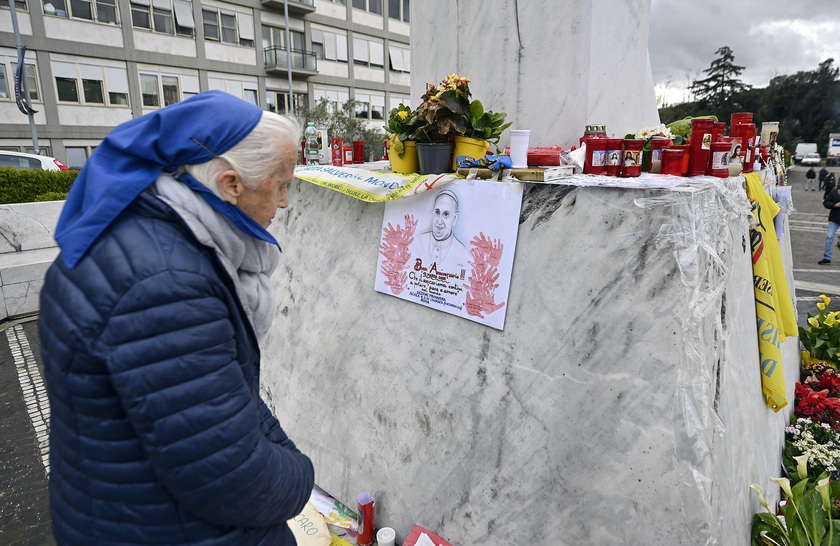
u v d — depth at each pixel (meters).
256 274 1.15
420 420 1.93
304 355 2.42
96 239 0.85
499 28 2.31
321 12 26.89
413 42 2.80
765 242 2.10
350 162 3.36
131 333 0.80
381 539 1.92
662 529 1.35
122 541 0.92
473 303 1.73
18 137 18.72
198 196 0.96
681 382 1.30
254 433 0.93
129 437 0.87
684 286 1.27
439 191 1.81
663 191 1.29
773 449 2.25
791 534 1.73
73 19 19.20
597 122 2.21
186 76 22.58
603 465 1.45
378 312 2.08
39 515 2.40
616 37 2.25
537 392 1.58
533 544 1.62
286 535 1.21
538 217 1.55
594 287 1.44
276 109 26.11
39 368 4.07
